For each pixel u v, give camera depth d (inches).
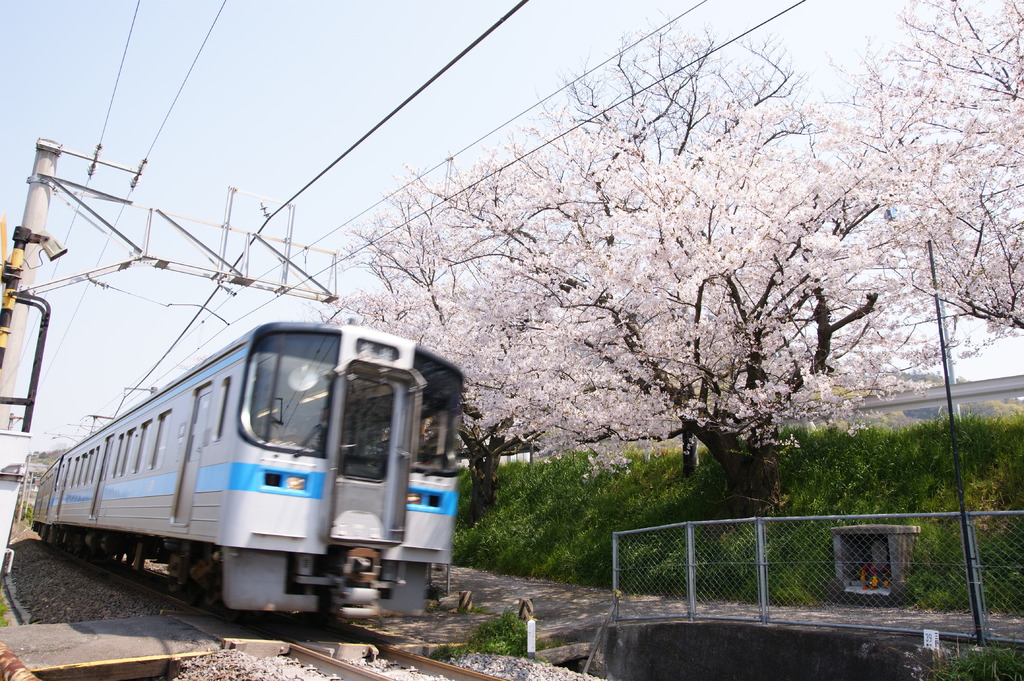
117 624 280.8
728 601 376.2
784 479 471.2
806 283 393.7
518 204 535.8
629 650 319.0
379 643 308.2
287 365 285.1
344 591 271.9
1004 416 444.5
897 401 495.8
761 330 417.4
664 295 412.2
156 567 653.9
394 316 650.2
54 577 538.3
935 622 273.9
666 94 560.1
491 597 466.3
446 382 329.1
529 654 299.0
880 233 394.6
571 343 442.6
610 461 486.3
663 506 517.0
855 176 392.8
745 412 396.8
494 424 552.7
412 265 652.1
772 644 274.2
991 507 376.2
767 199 403.5
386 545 288.4
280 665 239.0
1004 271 365.7
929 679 228.5
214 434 298.7
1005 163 363.6
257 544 263.4
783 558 384.5
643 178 451.8
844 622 278.7
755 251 381.1
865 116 411.8
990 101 376.8
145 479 396.2
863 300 424.2
